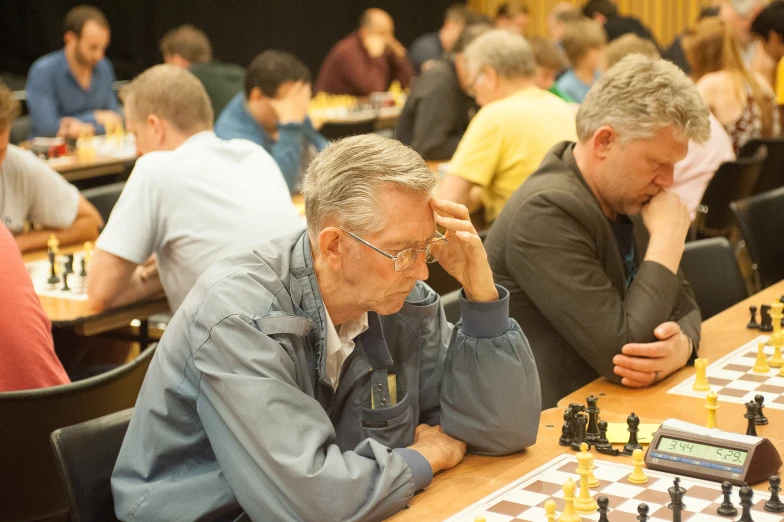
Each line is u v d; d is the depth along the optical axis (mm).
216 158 3166
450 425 1912
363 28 9141
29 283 2385
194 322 1735
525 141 3990
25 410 2105
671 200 2457
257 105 4824
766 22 5980
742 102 5078
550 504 1533
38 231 3793
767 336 2586
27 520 2213
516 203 2492
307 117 5199
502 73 4258
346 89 9188
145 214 3047
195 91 3250
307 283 1778
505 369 1882
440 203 1844
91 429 1880
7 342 2297
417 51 9742
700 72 5195
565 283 2379
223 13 11703
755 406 1888
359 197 1674
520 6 9219
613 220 2592
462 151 4082
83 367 3545
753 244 3459
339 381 1875
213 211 3076
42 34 11164
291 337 1740
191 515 1688
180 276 3111
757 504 1605
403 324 1975
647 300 2357
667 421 1825
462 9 9359
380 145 1707
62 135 6434
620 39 4703
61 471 1820
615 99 2357
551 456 1875
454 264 1920
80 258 3658
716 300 3086
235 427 1653
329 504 1604
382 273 1700
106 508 1869
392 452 1717
